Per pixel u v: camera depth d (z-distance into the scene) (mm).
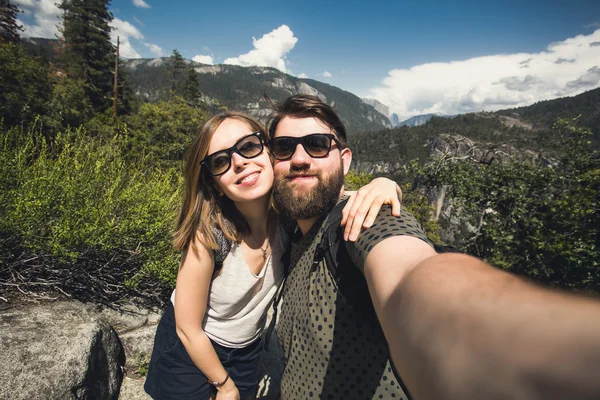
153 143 16500
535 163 7773
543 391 229
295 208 1191
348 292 915
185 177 1361
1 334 1737
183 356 1470
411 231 752
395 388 899
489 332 305
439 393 331
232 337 1485
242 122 1315
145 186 3367
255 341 1669
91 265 2615
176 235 1330
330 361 954
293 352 1149
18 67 11664
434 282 435
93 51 30328
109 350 2088
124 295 2713
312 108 1231
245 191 1264
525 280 358
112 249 2678
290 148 1201
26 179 2424
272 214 1482
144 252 2727
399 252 652
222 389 1411
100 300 2568
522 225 7219
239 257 1330
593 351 216
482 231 8109
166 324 1595
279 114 1307
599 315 238
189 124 17594
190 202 1318
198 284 1284
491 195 7785
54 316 2055
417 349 394
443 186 9570
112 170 3166
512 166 7922
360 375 927
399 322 463
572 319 247
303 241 1284
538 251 6637
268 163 1329
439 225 14555
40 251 2340
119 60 32156
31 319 1959
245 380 1653
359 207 904
